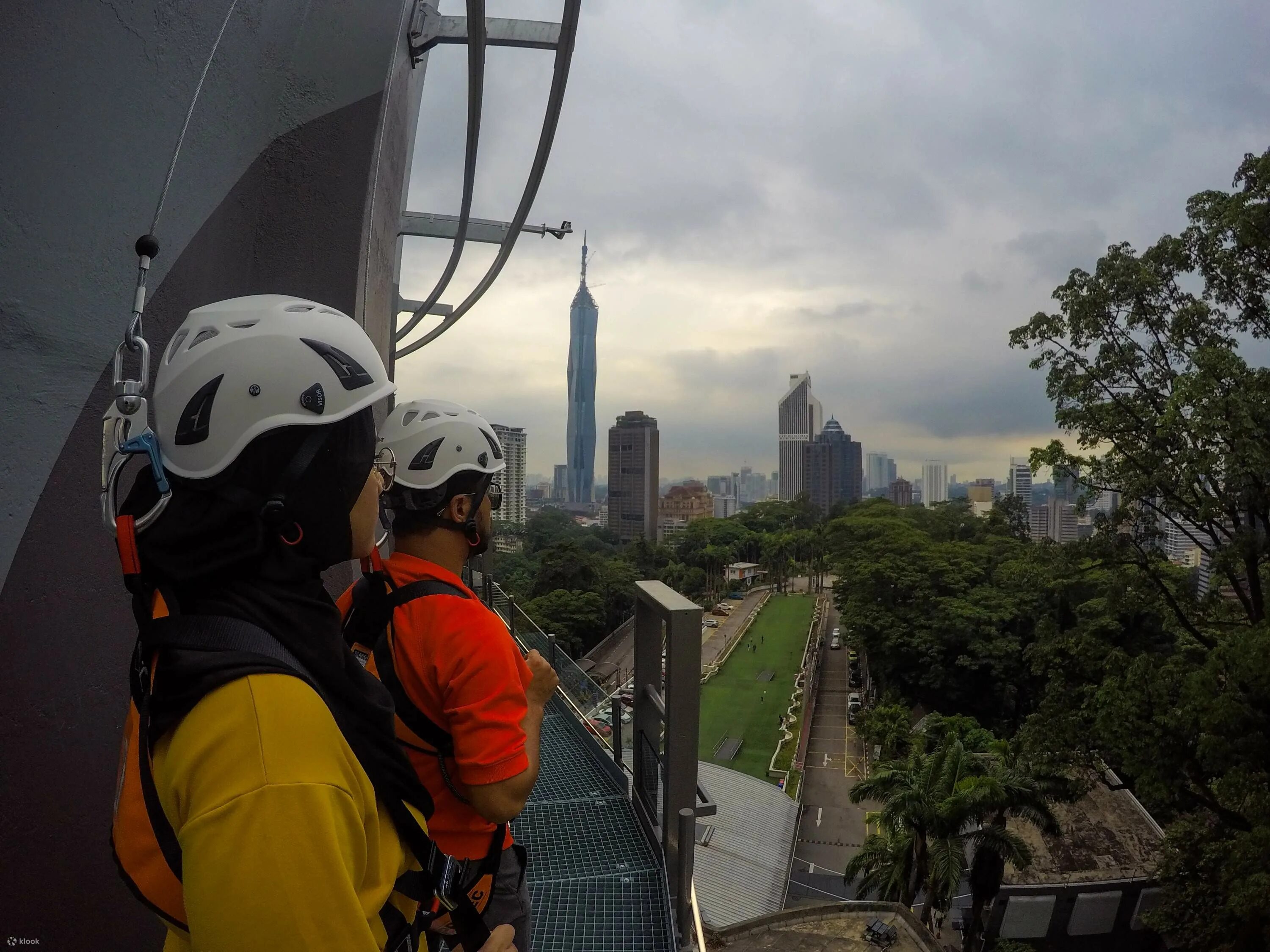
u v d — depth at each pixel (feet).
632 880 9.79
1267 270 43.24
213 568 2.37
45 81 4.72
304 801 2.10
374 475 2.97
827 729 146.00
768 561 311.06
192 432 2.38
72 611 5.22
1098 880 60.75
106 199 5.42
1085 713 49.93
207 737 2.12
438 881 2.93
